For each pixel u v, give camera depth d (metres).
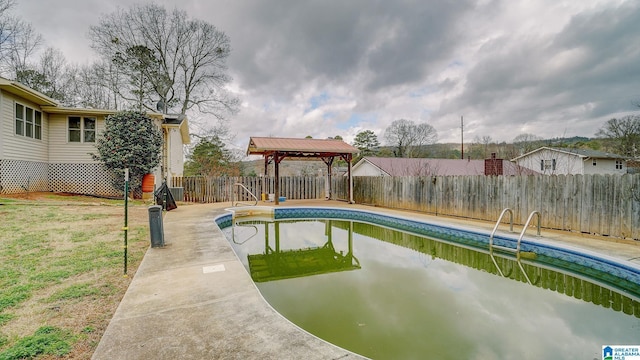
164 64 22.83
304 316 3.57
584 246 5.76
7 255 4.53
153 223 5.34
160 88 22.42
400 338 3.06
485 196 9.16
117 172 11.63
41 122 11.62
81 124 12.38
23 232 5.80
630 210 6.14
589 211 6.80
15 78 21.44
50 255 4.62
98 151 12.04
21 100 10.48
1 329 2.57
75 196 11.53
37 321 2.72
